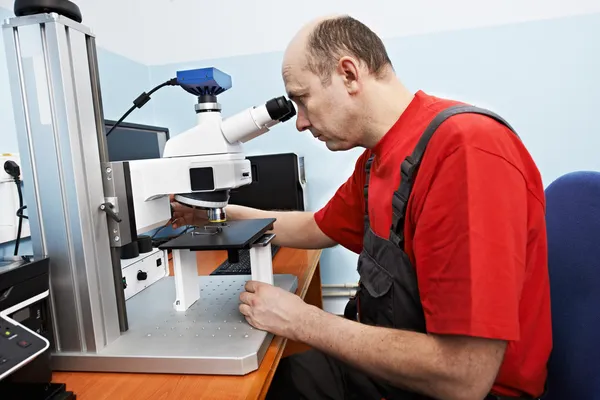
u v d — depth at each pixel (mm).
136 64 2027
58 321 733
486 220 607
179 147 863
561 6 1835
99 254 744
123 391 647
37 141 706
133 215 803
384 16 1974
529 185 695
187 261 910
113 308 767
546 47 1871
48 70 686
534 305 716
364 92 806
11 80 703
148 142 1577
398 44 1980
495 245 601
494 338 586
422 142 718
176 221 1184
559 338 750
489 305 588
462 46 1935
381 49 828
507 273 598
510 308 592
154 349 713
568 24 1840
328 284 2203
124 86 1927
